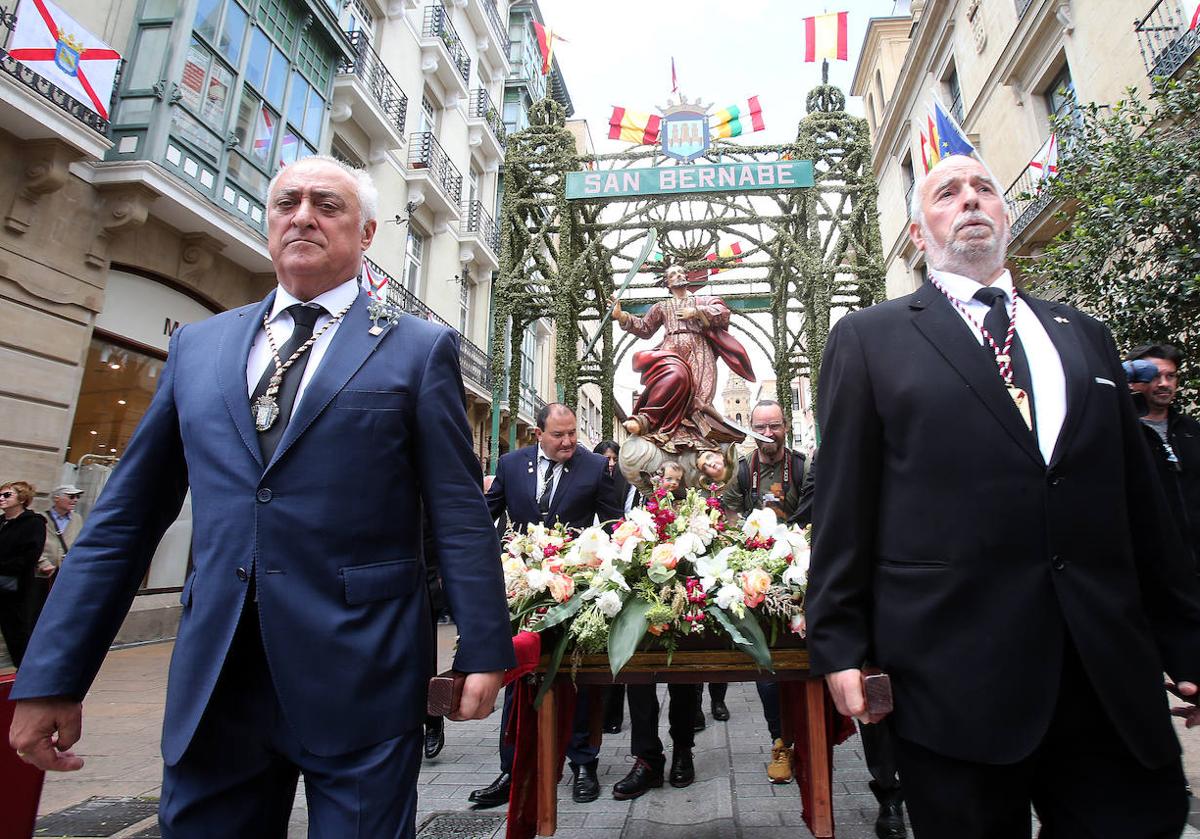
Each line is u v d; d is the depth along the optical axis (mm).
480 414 17984
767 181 7977
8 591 5332
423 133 15812
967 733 1306
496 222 20641
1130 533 1493
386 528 1458
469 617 1428
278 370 1542
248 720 1360
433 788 3367
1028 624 1329
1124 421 1546
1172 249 5133
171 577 8781
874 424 1585
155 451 1565
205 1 8734
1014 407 1453
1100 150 5969
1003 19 13289
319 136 11375
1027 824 1385
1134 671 1310
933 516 1438
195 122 8602
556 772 2256
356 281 1745
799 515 3613
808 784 2199
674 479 5031
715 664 2213
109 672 6355
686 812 2957
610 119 8750
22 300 7043
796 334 10055
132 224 7945
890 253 19188
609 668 2219
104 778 3479
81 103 7285
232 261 9836
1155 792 1299
